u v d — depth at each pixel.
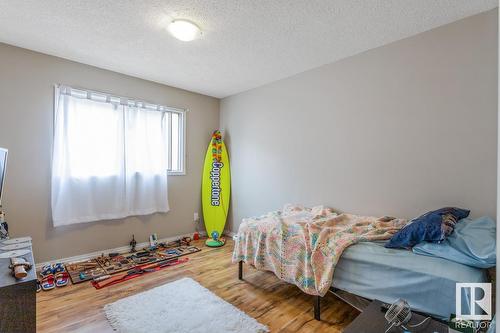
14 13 1.94
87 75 2.89
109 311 1.89
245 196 3.79
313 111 2.95
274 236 2.16
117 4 1.83
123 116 3.12
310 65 2.87
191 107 3.87
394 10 1.84
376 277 1.62
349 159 2.62
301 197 3.07
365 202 2.51
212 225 3.83
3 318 1.11
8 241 1.76
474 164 1.89
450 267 1.39
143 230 3.38
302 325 1.77
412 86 2.20
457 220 1.72
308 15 1.92
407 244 1.66
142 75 3.22
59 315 1.85
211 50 2.52
